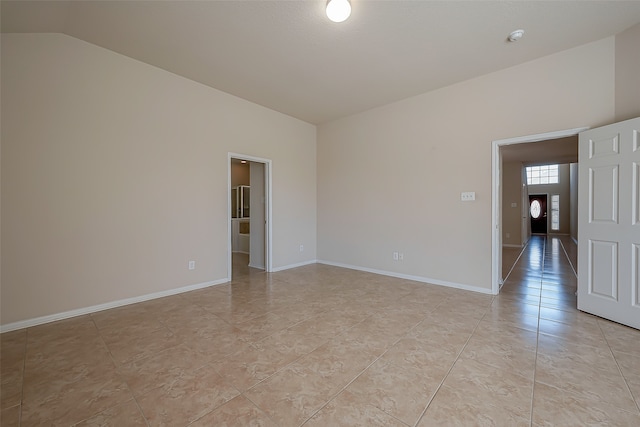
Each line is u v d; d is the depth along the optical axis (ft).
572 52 9.39
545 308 9.68
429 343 7.20
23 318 8.19
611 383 5.51
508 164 26.23
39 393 5.30
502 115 10.84
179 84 11.45
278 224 15.80
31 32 8.24
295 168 16.67
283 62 10.27
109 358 6.54
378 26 8.16
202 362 6.37
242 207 24.77
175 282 11.45
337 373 5.92
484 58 9.98
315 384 5.55
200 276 12.25
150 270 10.74
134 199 10.30
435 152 12.70
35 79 8.32
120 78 9.89
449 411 4.78
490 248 11.28
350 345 7.13
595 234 8.81
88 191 9.29
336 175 16.88
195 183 12.01
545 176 40.47
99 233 9.53
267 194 15.28
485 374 5.84
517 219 25.85
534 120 10.14
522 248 24.72
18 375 5.87
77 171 9.07
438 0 7.13
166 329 8.11
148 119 10.61
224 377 5.79
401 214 13.96
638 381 5.57
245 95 13.35
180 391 5.36
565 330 7.89
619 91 8.56
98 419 4.65
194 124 11.94
